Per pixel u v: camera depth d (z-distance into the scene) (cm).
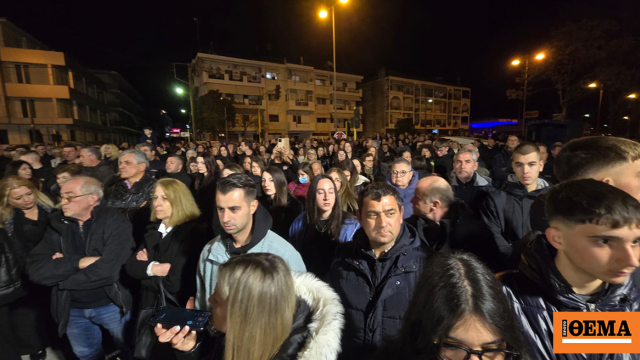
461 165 326
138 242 337
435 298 88
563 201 100
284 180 368
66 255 242
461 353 84
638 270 121
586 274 100
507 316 88
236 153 1105
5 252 248
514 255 162
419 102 4909
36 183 437
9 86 2486
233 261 118
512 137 654
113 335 261
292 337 118
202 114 3031
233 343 108
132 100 5066
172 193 245
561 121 1407
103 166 460
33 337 283
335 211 268
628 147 133
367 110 4906
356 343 162
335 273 180
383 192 161
